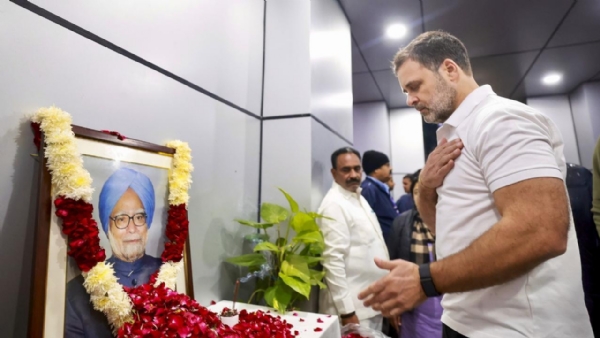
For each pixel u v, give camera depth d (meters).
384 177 2.49
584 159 3.80
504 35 2.79
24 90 0.74
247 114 1.65
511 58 3.21
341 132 2.26
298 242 1.40
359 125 4.45
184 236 1.02
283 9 1.84
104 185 0.83
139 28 1.04
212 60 1.39
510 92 4.11
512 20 2.57
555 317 0.67
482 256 0.61
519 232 0.58
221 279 1.39
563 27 2.66
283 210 1.46
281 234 1.65
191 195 1.24
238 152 1.56
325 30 2.01
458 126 0.84
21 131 0.73
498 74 3.59
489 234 0.62
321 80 1.89
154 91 1.09
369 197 2.33
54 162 0.71
